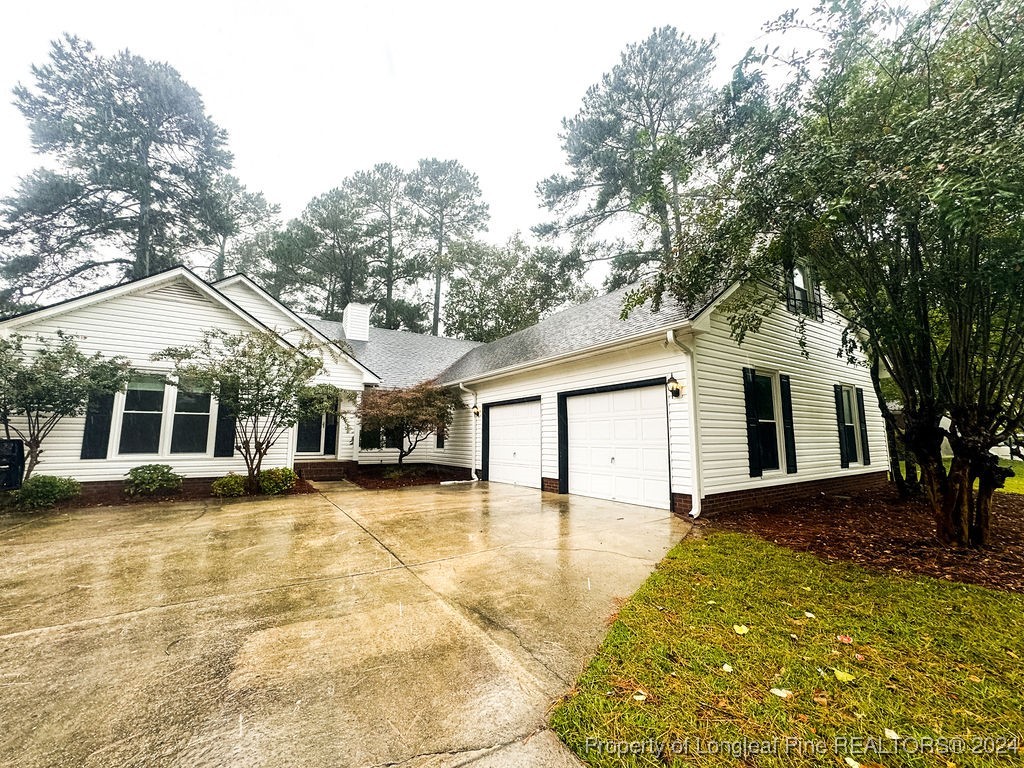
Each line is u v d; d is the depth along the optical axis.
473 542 5.05
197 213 21.84
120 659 2.48
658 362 7.18
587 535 5.39
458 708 2.04
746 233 4.80
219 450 9.37
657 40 15.52
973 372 4.32
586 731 1.86
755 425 7.51
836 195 3.94
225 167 22.66
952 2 3.65
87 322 8.43
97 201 19.89
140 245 20.92
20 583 3.71
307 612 3.12
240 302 11.72
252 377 8.48
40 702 2.08
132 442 8.61
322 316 26.61
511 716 1.98
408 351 16.69
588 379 8.55
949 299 4.22
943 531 4.66
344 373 11.86
